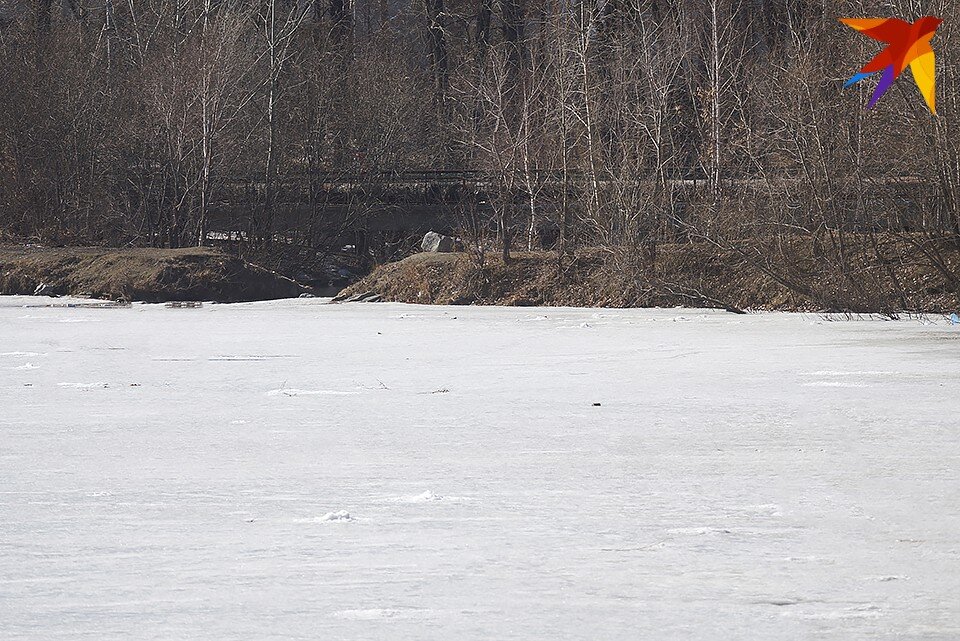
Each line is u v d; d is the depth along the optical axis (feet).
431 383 235.20
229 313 481.46
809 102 444.55
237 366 271.90
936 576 88.53
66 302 563.89
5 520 112.98
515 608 80.79
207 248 636.89
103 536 105.60
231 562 95.14
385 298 568.41
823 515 111.55
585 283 530.68
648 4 570.05
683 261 504.02
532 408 195.83
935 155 407.23
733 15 540.11
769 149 477.77
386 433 170.09
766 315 440.04
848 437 159.33
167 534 106.11
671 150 534.78
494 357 289.74
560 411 191.72
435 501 121.08
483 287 547.90
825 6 443.73
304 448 157.38
